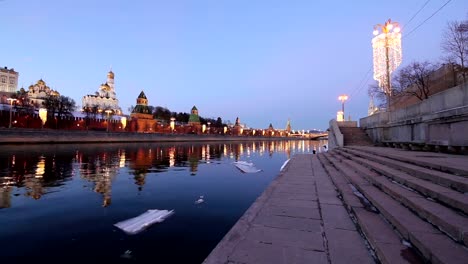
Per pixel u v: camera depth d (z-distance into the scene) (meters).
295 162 18.11
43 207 10.58
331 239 4.75
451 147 11.70
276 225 5.55
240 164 27.08
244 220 5.83
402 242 4.12
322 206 6.89
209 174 20.41
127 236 7.84
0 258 6.30
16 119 65.12
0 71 137.12
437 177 5.86
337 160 15.83
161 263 6.23
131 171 20.77
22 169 20.08
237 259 4.07
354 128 28.78
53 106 69.62
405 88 36.22
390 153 11.70
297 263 3.93
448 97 12.59
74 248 6.94
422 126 15.16
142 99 106.88
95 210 10.34
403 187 6.43
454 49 26.84
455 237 3.67
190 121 137.25
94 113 85.06
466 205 4.16
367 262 3.89
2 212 9.90
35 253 6.61
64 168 21.23
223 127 158.62
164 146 60.25
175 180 17.38
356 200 6.73
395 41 24.25
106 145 53.94
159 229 8.49
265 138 166.50
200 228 8.63
